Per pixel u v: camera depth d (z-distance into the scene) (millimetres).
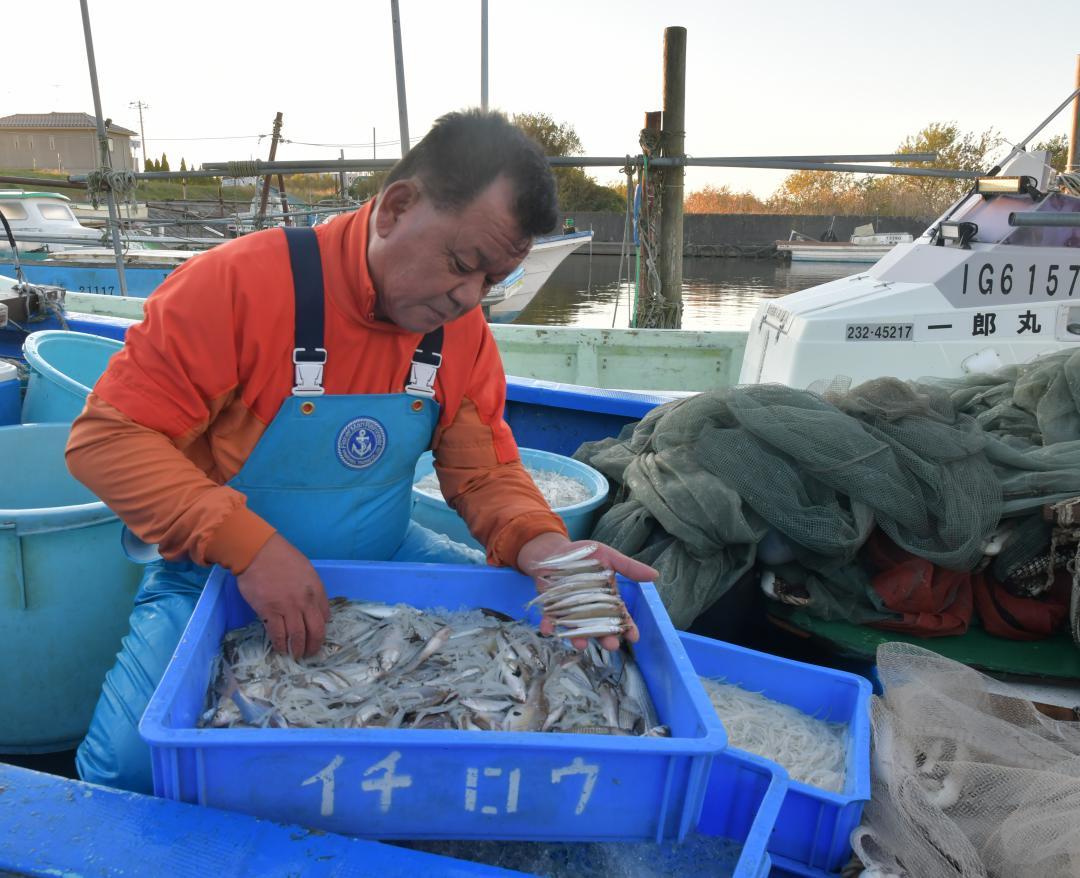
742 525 2428
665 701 1569
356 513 1901
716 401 2775
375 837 1325
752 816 1580
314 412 1744
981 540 2375
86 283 11734
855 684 1978
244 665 1566
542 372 6738
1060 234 4902
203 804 1276
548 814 1324
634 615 1822
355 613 1752
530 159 1461
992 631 2516
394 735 1235
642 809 1337
